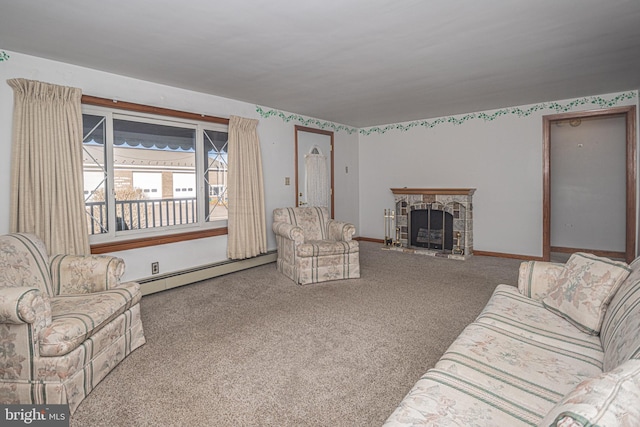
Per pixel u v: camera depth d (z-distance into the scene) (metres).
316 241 4.27
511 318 1.78
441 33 2.50
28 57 2.85
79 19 2.25
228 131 4.29
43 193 2.84
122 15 2.20
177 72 3.32
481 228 5.31
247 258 4.57
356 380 1.97
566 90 4.07
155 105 3.66
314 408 1.73
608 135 5.30
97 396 1.83
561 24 2.38
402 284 3.81
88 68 3.18
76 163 3.00
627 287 1.48
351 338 2.50
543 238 4.80
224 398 1.82
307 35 2.52
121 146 3.47
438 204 5.36
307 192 5.51
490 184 5.18
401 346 2.37
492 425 1.01
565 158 5.65
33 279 2.15
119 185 3.47
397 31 2.46
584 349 1.48
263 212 4.62
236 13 2.19
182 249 3.94
